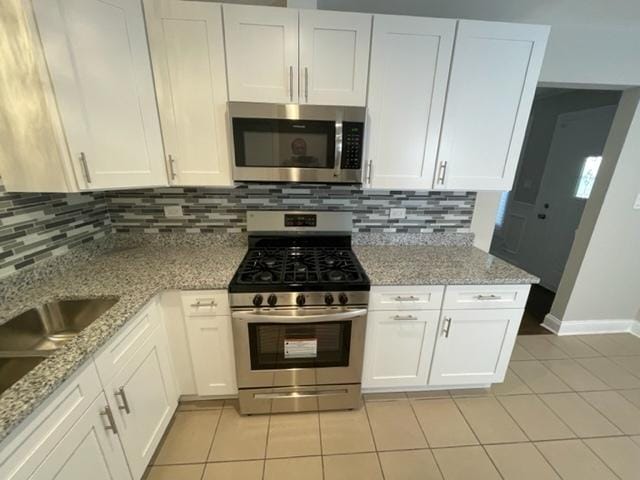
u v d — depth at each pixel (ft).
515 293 5.37
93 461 3.20
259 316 4.71
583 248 7.81
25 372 3.28
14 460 2.28
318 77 4.76
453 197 6.72
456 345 5.64
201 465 4.72
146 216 6.24
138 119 4.48
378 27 4.62
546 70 6.37
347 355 5.28
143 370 4.23
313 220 6.29
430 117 5.16
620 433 5.44
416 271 5.40
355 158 5.00
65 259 5.02
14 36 3.28
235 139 4.79
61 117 3.60
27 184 3.85
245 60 4.60
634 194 7.32
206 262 5.55
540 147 11.67
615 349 7.82
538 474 4.70
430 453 5.00
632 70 6.43
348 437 5.24
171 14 4.34
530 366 7.15
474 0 5.21
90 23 3.74
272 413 5.64
